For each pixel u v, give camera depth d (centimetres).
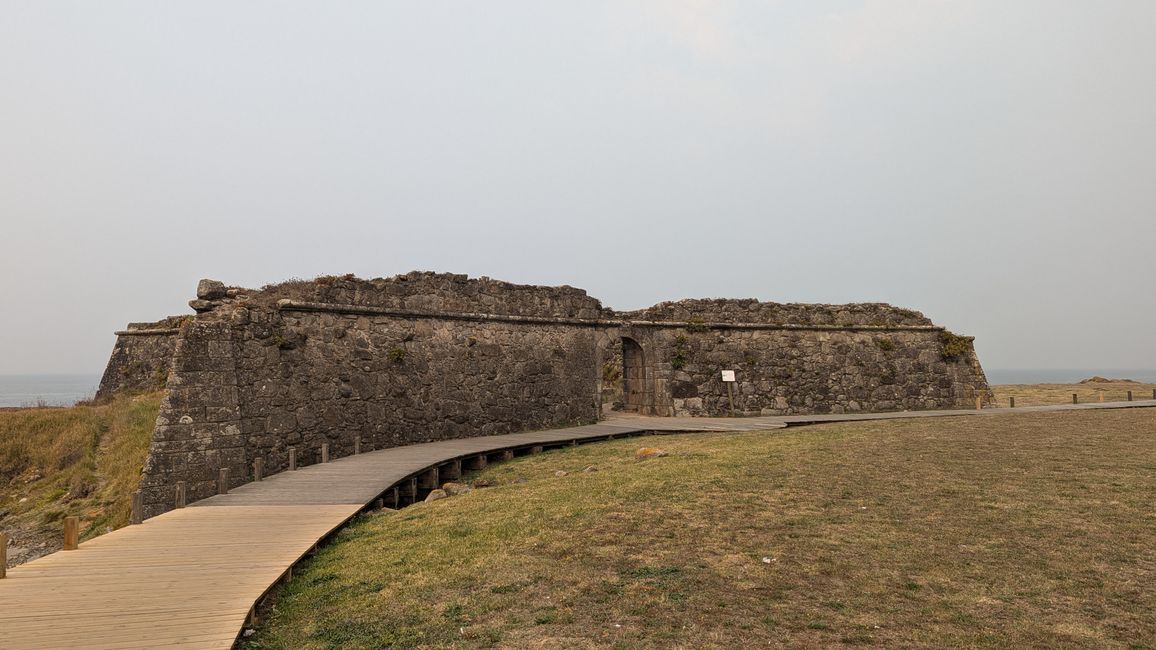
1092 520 861
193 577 781
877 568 724
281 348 1759
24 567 828
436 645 588
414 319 2192
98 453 1956
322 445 1756
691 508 1005
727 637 573
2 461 1923
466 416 2281
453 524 1027
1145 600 616
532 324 2553
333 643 609
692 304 3008
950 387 3231
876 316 3250
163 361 2838
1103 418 2027
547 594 693
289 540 952
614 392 3425
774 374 3017
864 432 1891
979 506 951
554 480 1385
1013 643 541
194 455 1480
